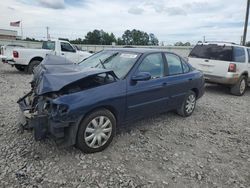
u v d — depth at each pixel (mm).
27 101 4488
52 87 3645
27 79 11008
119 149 4262
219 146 4707
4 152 3932
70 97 3656
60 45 13148
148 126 5398
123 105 4312
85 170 3590
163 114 6285
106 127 4125
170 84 5293
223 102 8367
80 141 3844
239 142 4953
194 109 6863
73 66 4516
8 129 4762
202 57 9695
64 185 3254
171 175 3633
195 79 6090
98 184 3311
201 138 5016
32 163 3674
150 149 4355
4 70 14219
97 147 4051
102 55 5375
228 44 9352
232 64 9086
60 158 3844
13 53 12086
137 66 4648
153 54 5121
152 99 4891
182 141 4801
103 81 4211
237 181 3604
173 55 5688
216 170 3850
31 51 12266
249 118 6609
